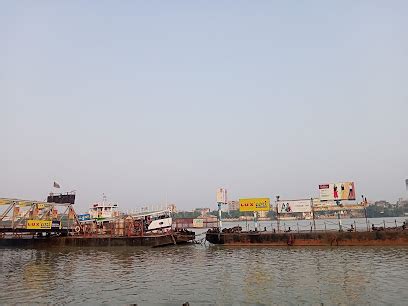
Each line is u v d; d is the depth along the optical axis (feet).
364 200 222.89
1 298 102.78
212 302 94.07
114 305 93.91
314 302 90.22
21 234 288.10
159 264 164.25
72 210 273.54
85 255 206.49
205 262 165.48
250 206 243.40
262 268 141.79
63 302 97.86
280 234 216.13
